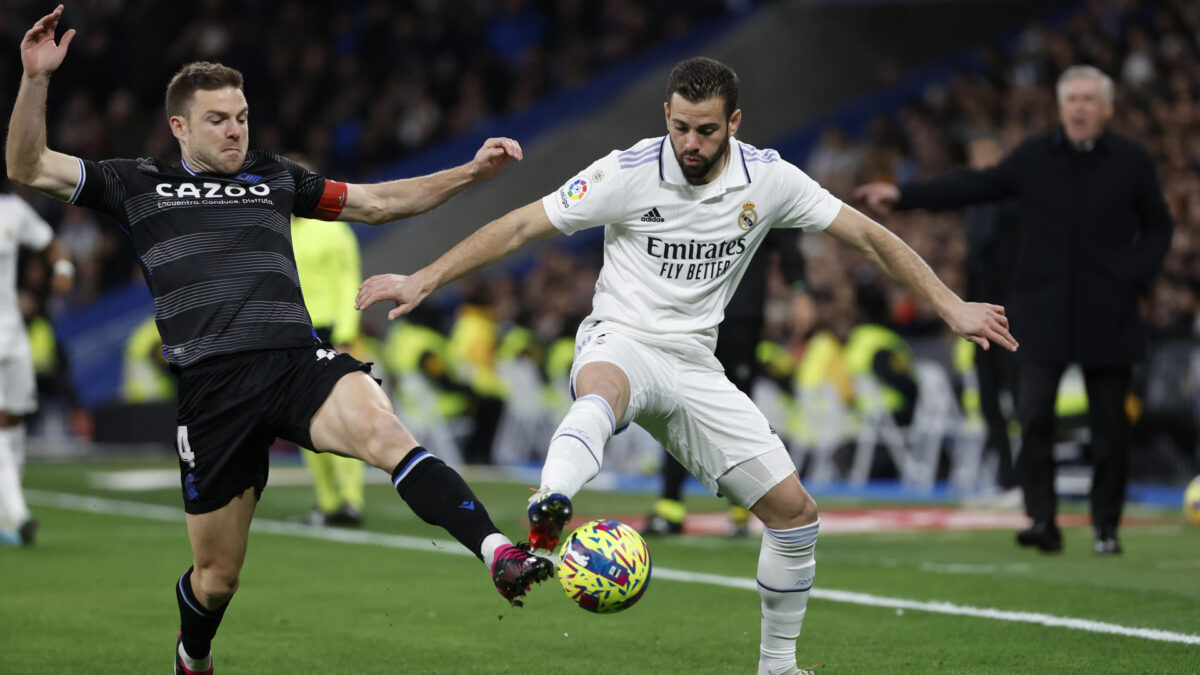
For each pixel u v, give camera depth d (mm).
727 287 16109
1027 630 19672
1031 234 27656
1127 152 27312
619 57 81562
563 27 84000
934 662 17641
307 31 82312
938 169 63594
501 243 15352
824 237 58688
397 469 13688
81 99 79688
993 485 46406
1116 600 22125
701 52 76438
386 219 16141
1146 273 27250
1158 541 30250
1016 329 27922
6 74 79812
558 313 60031
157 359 65750
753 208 15617
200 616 15234
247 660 18344
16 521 30094
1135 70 63406
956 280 50469
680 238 15484
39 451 63469
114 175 14906
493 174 16281
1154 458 45000
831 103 79375
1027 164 27688
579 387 14945
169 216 14867
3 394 29953
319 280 32688
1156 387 44344
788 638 16078
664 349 15562
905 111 70875
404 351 57188
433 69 79750
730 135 15188
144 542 31047
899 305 51188
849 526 34156
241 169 15312
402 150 76625
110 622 21125
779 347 51062
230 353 14531
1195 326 44781
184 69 15180
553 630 20328
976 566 26297
